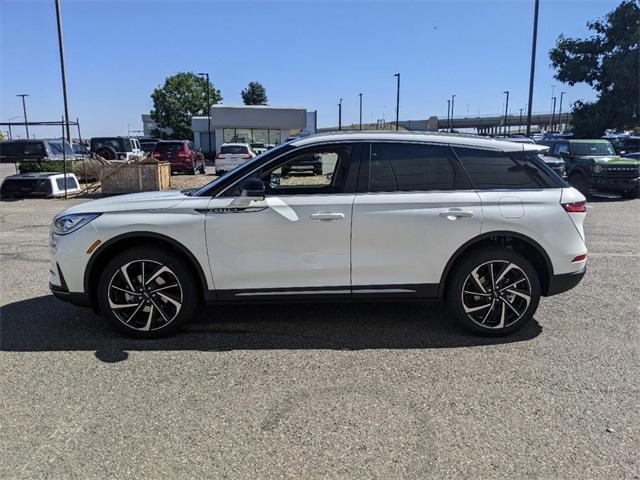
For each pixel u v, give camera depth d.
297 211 4.33
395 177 4.45
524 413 3.27
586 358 4.09
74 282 4.41
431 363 4.00
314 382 3.69
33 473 2.70
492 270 4.45
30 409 3.32
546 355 4.15
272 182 4.57
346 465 2.76
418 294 4.49
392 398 3.46
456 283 4.45
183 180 21.97
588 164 15.36
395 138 4.53
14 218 11.66
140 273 4.42
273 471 2.72
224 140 38.84
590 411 3.29
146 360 4.06
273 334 4.61
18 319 4.98
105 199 4.81
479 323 4.50
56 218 4.55
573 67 23.34
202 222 4.34
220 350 4.25
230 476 2.68
